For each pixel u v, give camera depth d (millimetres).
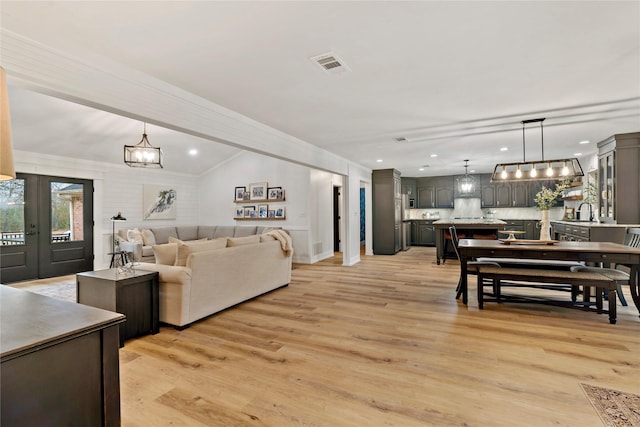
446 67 2561
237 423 1745
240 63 2461
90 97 2262
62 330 1079
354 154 6188
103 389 1189
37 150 5312
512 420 1732
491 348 2629
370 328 3115
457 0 1736
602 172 5203
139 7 1757
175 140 6402
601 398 1919
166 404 1918
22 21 1860
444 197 9773
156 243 6949
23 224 5332
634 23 1953
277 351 2625
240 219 8039
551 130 4473
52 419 1046
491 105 3449
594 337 2824
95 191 6266
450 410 1831
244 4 1750
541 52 2320
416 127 4273
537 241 3953
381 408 1861
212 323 3299
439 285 4887
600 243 3867
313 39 2135
